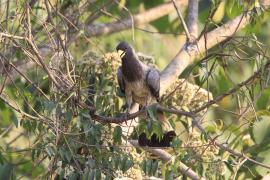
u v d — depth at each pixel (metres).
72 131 11.13
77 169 11.03
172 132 11.84
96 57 13.20
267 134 13.99
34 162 11.73
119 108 13.07
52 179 11.34
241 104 12.05
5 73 12.07
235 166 12.94
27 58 11.85
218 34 13.94
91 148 11.20
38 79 11.80
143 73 12.86
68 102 11.13
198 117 12.90
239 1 12.09
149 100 13.07
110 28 15.76
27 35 11.16
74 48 14.90
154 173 11.20
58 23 12.54
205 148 11.67
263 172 13.94
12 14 12.54
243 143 14.25
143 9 18.84
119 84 13.01
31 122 10.99
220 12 13.97
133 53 12.84
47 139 11.00
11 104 11.47
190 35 13.78
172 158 11.30
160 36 18.55
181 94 13.23
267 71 10.82
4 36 11.03
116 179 11.68
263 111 13.91
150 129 10.97
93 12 14.82
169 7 17.08
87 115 10.91
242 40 11.47
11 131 15.73
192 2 14.41
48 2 12.14
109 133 11.44
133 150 11.93
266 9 12.50
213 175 12.52
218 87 14.36
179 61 13.48
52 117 10.94
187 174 12.48
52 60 11.58
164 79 13.25
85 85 12.16
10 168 13.34
